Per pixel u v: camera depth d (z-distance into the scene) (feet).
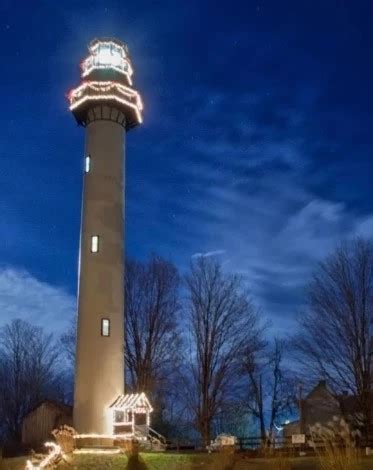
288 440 132.87
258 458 103.19
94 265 140.26
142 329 169.89
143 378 164.66
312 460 96.89
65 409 177.47
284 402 194.90
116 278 141.59
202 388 157.28
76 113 158.30
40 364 241.55
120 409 128.36
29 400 216.13
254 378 190.60
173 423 174.19
